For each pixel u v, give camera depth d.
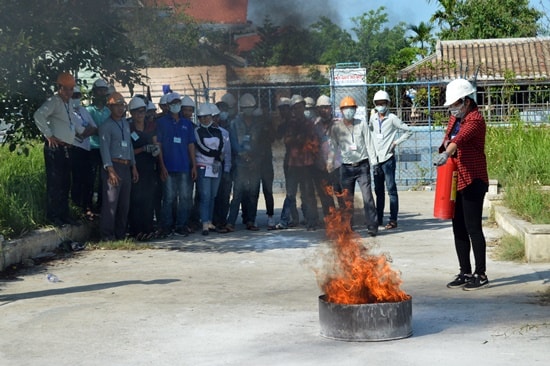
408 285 8.32
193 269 9.47
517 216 11.27
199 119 12.31
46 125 10.94
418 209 15.27
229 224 12.66
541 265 9.12
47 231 10.66
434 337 6.18
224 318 6.99
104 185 11.38
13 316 7.24
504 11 32.41
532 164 14.29
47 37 10.72
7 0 10.37
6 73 10.97
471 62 29.47
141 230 11.91
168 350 6.06
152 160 11.85
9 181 12.04
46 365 5.78
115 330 6.67
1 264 9.44
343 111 11.77
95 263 10.00
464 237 8.13
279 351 5.91
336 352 5.82
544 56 29.59
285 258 10.12
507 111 21.95
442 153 7.84
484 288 8.02
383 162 12.62
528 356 5.64
